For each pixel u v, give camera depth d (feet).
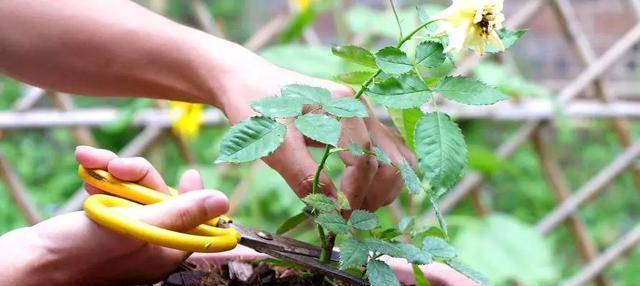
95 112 6.58
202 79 3.11
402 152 3.11
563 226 8.93
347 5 8.30
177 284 3.05
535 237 5.79
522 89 5.90
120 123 6.42
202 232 2.83
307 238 5.36
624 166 7.21
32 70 3.23
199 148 7.62
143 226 2.74
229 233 2.85
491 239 5.72
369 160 2.91
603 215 9.68
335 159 5.17
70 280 2.87
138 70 3.17
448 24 2.71
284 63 5.05
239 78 3.05
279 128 2.66
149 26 3.16
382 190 3.04
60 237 2.80
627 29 9.68
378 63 2.71
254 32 9.45
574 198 7.35
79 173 2.94
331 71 4.99
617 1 9.70
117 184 2.90
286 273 3.18
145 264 2.95
